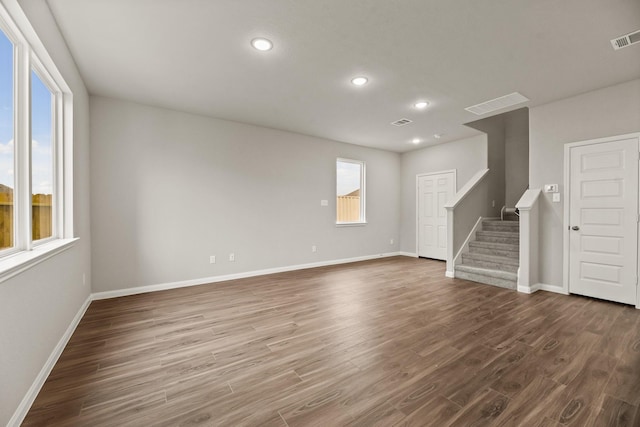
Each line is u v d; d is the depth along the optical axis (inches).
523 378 72.4
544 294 145.2
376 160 254.5
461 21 85.8
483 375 73.9
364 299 137.6
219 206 172.2
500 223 197.9
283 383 70.9
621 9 79.8
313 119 174.9
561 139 145.6
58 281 83.8
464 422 57.3
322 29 89.6
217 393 67.1
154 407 62.1
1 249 62.7
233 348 88.9
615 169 129.0
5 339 52.7
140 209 148.3
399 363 80.0
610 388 68.1
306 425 56.8
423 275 188.2
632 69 114.5
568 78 122.3
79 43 95.7
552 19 84.6
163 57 105.3
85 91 126.8
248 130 183.5
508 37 93.7
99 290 137.9
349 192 246.7
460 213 193.6
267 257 191.6
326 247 222.2
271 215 193.5
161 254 154.0
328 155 222.8
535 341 92.8
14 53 69.0
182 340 94.3
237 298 139.0
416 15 83.2
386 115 167.9
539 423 56.9
